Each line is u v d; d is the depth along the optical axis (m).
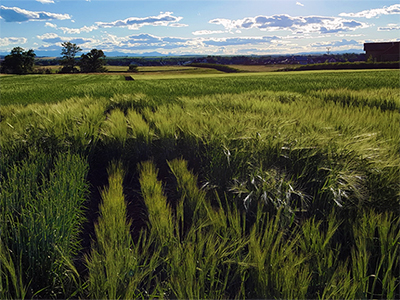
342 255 2.35
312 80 21.91
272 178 2.91
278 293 1.66
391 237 2.10
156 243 2.14
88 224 3.04
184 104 8.30
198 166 4.24
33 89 18.34
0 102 11.26
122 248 1.95
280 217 2.54
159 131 4.80
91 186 4.02
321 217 2.83
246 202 2.84
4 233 2.17
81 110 6.44
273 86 16.73
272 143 3.62
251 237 1.97
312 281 1.88
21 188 2.82
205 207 2.50
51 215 2.27
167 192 3.56
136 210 3.30
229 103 7.98
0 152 4.00
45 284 2.03
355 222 2.46
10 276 1.95
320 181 3.07
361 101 8.89
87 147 4.75
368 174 3.05
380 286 2.04
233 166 3.49
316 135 3.63
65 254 2.10
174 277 1.76
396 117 5.17
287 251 1.90
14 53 85.50
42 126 4.97
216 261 1.88
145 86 18.59
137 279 1.75
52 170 3.71
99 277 1.74
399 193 2.74
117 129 4.77
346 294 1.67
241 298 1.77
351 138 3.56
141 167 4.23
